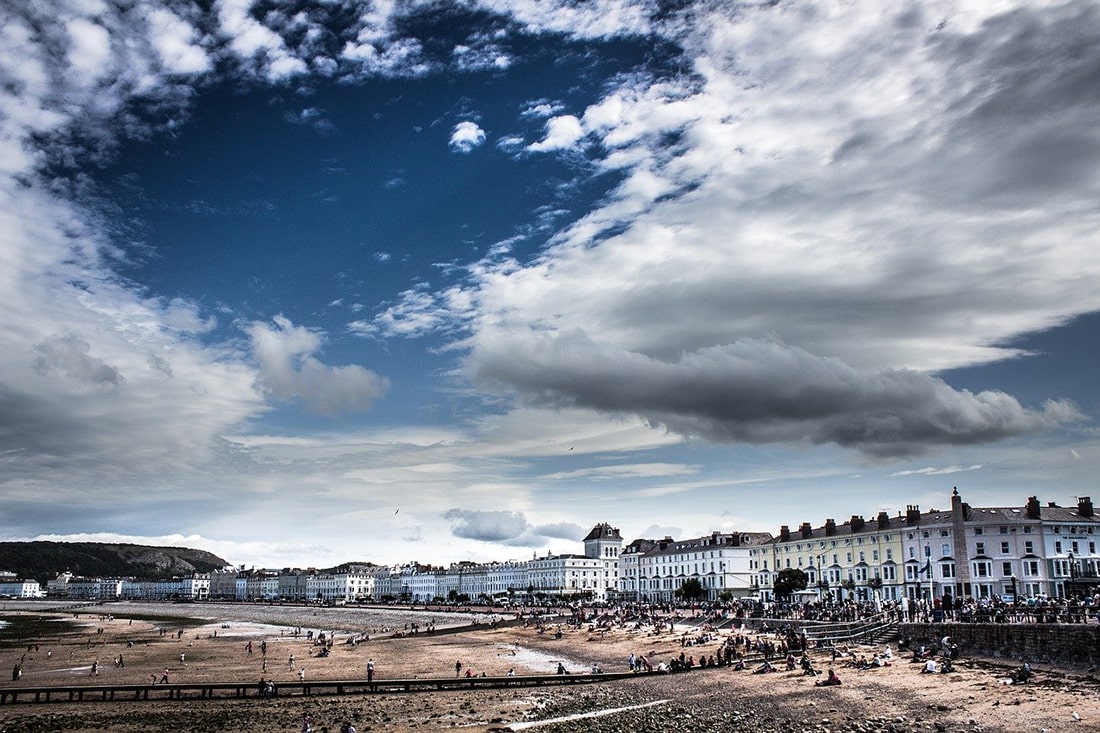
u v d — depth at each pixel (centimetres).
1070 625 6481
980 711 5369
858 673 7269
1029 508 14088
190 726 6209
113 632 18588
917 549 15288
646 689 7419
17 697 7694
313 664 11006
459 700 7194
